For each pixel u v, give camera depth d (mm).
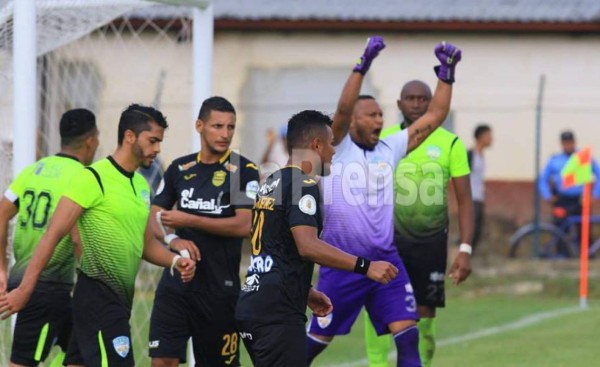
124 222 24406
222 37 77250
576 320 47531
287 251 22891
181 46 59031
